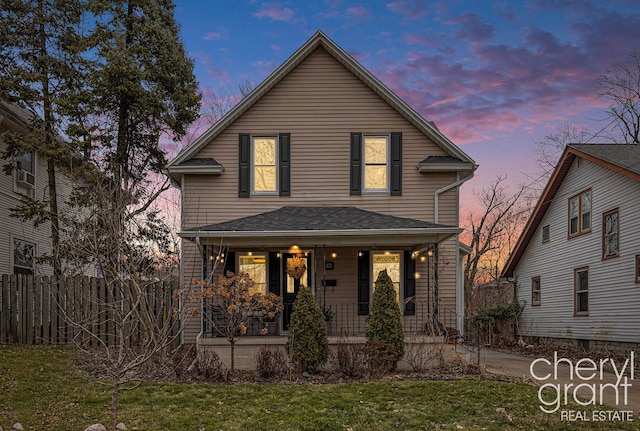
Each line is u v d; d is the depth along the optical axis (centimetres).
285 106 1489
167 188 1888
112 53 1538
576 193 1911
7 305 1323
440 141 1462
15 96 1562
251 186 1471
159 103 1628
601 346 1719
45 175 1977
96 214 1141
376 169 1484
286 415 752
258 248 1420
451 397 848
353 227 1246
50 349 1233
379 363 1090
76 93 1616
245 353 1184
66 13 1642
